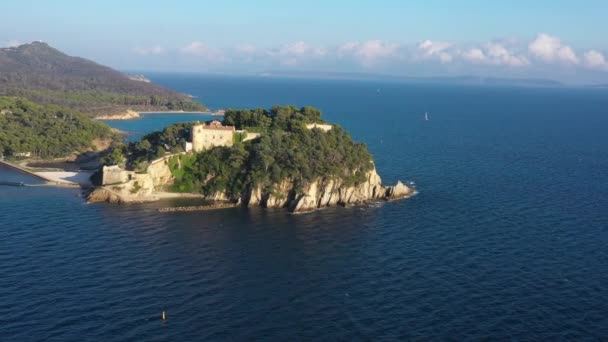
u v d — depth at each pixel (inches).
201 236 5482.3
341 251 5098.4
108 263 4653.1
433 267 4704.7
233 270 4601.4
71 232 5457.7
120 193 6894.7
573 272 4618.6
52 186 7598.4
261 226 5871.1
